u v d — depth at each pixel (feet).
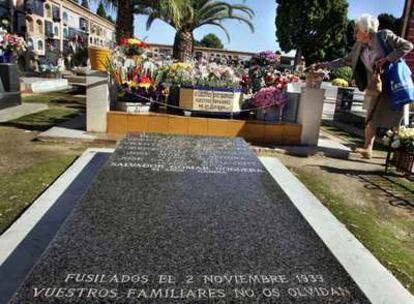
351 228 10.30
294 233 6.93
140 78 19.53
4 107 24.22
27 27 76.18
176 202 8.12
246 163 11.41
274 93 19.35
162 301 4.78
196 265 5.69
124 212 7.46
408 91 15.99
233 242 6.48
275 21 103.71
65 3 100.27
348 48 106.93
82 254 5.82
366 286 7.10
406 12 29.22
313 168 16.03
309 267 5.78
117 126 18.29
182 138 14.73
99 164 13.51
